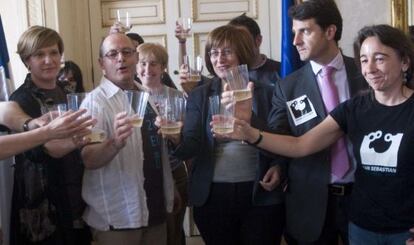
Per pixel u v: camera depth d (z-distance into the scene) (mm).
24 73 4430
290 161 2211
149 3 4656
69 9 4629
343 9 3252
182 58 3295
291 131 2205
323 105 2133
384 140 1777
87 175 2064
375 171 1794
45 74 2199
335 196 2125
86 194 2062
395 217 1761
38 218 2117
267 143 2006
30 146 1712
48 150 1927
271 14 4508
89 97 2031
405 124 1748
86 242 2307
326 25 2100
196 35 4609
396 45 1751
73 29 4703
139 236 2100
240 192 2207
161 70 3020
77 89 3496
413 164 1729
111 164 2025
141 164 2080
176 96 2172
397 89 1800
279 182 2199
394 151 1743
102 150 1917
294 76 2248
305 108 2154
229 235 2271
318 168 2127
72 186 2113
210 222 2258
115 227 2027
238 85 1950
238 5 4551
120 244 2045
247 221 2240
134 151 2064
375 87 1792
